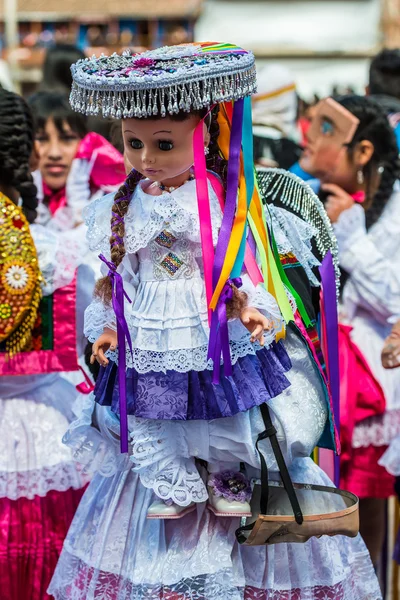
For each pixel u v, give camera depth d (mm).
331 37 22641
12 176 4043
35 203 4180
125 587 3248
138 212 3096
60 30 21125
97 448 3371
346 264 4902
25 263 3803
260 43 22609
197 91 2859
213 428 3121
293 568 3291
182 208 3037
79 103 2990
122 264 3139
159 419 3105
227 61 2900
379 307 4910
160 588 3176
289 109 6254
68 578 3422
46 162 5270
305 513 3180
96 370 3654
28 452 3908
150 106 2871
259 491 3266
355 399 4820
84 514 3453
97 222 3186
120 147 5281
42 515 3924
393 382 4969
